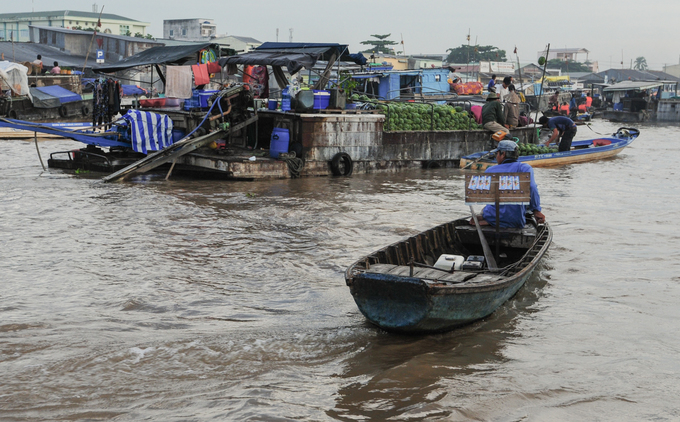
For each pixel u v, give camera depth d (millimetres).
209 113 18219
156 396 5270
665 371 5930
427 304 6238
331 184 17734
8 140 30531
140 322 7020
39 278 8555
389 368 5883
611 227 12477
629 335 6859
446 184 18375
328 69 20141
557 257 10219
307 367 5910
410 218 13055
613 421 4984
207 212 13219
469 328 7027
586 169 22281
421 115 21844
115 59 53781
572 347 6512
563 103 50906
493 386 5535
